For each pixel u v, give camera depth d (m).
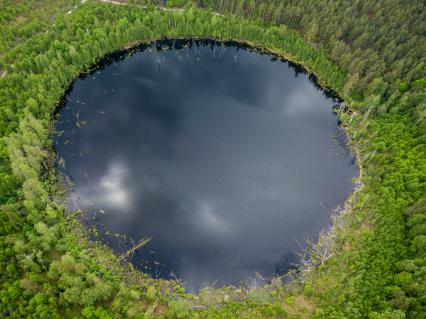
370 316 71.56
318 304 78.12
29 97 111.00
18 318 69.12
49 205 90.19
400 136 110.94
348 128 122.31
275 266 87.94
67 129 116.94
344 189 106.31
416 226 84.94
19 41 135.38
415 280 75.44
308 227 96.50
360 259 82.94
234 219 97.94
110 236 90.81
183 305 72.75
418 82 121.50
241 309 77.50
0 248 77.81
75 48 130.75
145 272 84.25
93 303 73.44
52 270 74.81
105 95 130.12
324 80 138.00
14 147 93.88
